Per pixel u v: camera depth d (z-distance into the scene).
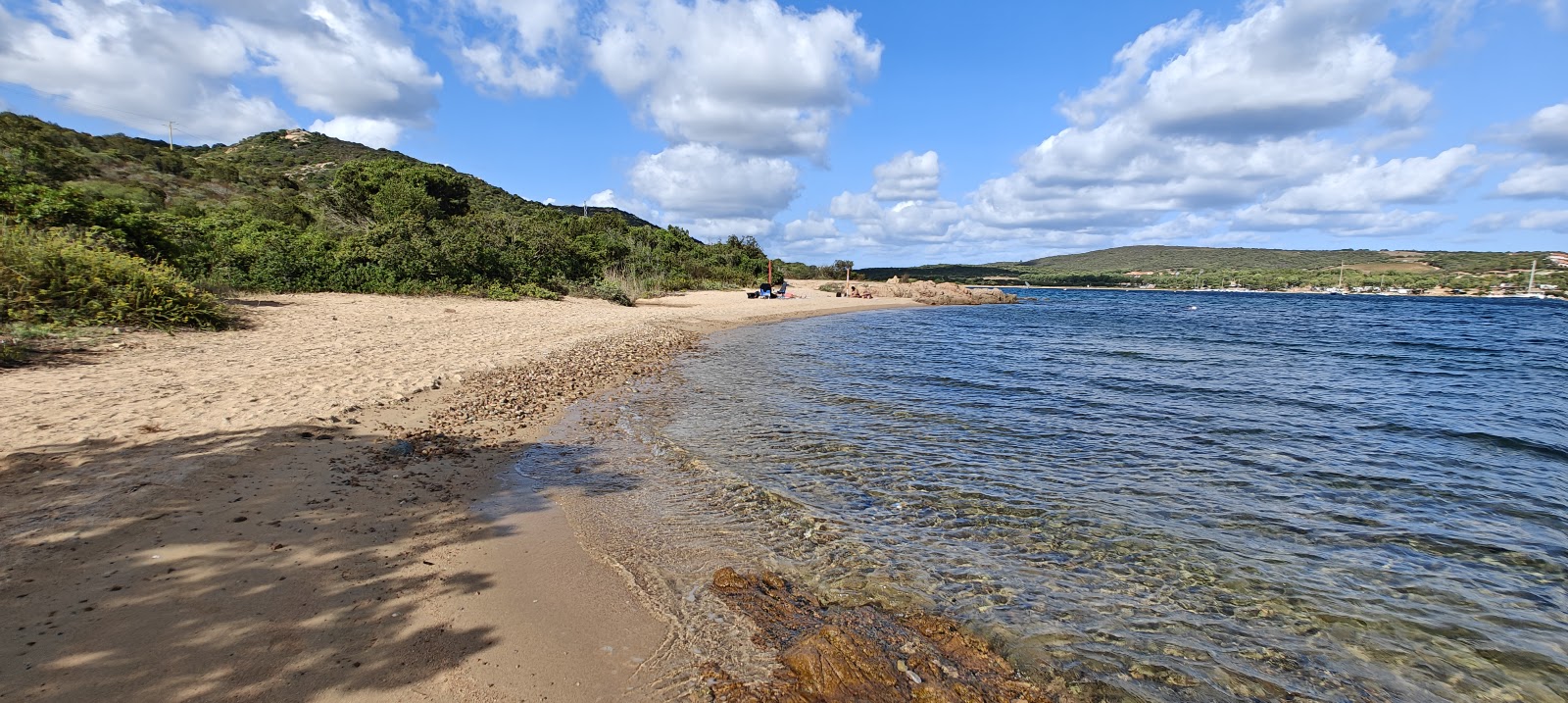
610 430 8.49
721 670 3.35
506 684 3.07
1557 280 102.88
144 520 4.29
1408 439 8.98
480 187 72.81
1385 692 3.51
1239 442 8.65
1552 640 4.04
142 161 45.81
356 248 22.25
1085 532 5.52
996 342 21.67
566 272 29.67
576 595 4.05
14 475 4.75
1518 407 11.52
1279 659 3.78
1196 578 4.73
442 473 6.15
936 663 3.57
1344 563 5.06
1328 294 114.19
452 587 3.97
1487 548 5.38
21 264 10.73
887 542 5.21
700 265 51.78
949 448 8.08
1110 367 15.94
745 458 7.43
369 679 2.98
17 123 40.47
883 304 44.91
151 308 11.52
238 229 21.86
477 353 12.66
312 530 4.48
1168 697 3.39
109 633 3.07
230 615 3.35
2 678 2.69
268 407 7.32
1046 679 3.49
